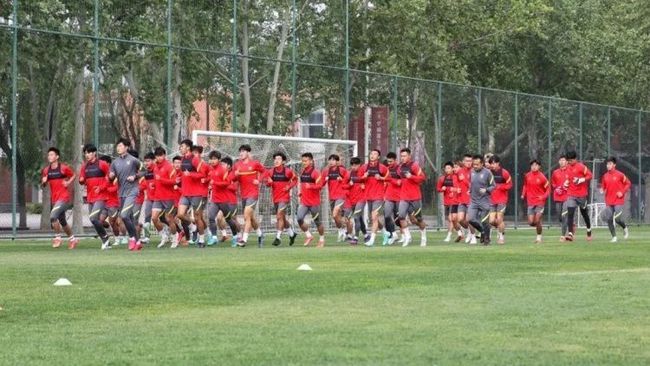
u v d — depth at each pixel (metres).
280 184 56.50
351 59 82.31
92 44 61.75
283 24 71.62
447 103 81.25
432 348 18.73
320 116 73.25
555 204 90.31
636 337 20.22
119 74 62.88
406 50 87.62
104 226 51.91
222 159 57.22
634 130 98.50
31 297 26.83
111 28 62.78
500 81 112.31
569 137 91.56
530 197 62.03
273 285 30.20
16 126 58.72
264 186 67.38
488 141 84.44
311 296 27.30
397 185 57.25
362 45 83.88
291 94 71.69
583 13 116.69
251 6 69.69
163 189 54.16
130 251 49.50
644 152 99.31
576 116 92.31
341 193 59.94
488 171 58.03
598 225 94.12
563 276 33.84
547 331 20.92
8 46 58.56
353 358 17.64
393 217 57.91
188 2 66.38
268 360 17.45
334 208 60.38
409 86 78.56
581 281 31.92
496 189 60.94
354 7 82.38
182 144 54.88
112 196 53.34
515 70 111.56
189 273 34.50
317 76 73.25
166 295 27.47
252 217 55.00
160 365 16.97
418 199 57.06
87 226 62.16
